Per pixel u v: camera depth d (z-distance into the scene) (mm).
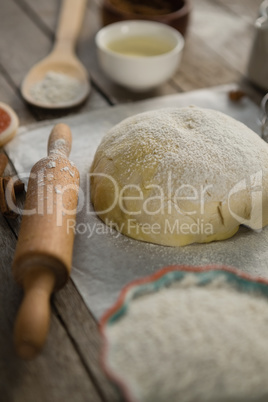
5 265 409
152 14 663
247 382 309
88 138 519
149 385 308
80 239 422
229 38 715
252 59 609
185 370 311
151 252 416
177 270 363
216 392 306
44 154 502
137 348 323
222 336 325
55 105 568
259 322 342
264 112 545
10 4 758
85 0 757
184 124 444
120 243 421
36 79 608
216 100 585
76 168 446
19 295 390
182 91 614
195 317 338
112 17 638
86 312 381
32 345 334
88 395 339
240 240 431
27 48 671
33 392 339
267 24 570
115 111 561
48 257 365
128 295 347
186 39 706
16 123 521
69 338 366
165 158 414
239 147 426
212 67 658
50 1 772
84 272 401
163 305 347
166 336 327
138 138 432
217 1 798
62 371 350
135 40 623
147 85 588
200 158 413
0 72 625
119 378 298
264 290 362
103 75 632
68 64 624
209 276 364
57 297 388
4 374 347
